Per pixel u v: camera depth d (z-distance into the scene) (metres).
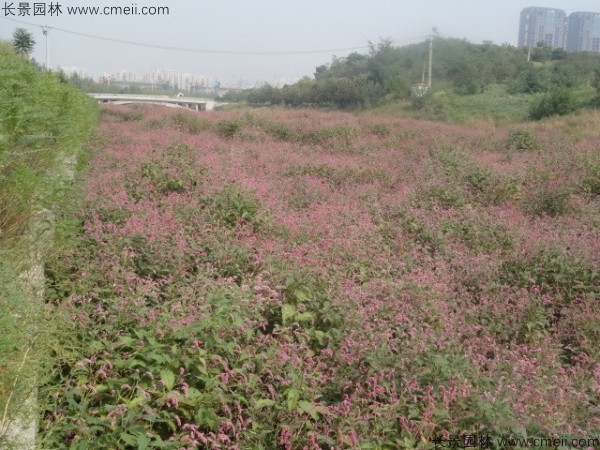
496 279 6.12
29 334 3.46
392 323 4.77
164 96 65.25
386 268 6.37
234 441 3.37
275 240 6.74
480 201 9.84
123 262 5.37
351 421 3.43
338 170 11.82
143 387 3.56
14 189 5.30
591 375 4.26
